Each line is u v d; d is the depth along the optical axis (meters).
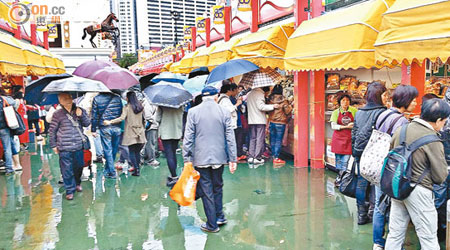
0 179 7.46
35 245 4.39
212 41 13.51
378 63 4.72
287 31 7.65
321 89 7.42
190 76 10.28
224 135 4.53
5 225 5.01
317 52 5.88
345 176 4.77
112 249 4.25
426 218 3.08
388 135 3.40
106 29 19.00
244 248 4.18
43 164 8.80
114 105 7.11
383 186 3.18
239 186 6.58
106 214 5.39
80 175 6.48
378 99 4.06
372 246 4.12
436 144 3.02
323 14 7.05
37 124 12.45
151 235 4.62
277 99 8.05
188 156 4.48
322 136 7.55
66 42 20.28
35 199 6.14
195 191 4.59
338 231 4.55
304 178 6.95
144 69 34.41
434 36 3.71
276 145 8.12
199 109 4.48
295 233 4.53
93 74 7.18
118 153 10.61
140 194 6.32
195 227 4.85
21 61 8.70
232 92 7.59
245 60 7.12
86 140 6.29
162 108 6.46
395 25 4.22
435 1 3.76
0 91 7.91
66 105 6.02
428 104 3.09
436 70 5.88
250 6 9.27
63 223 5.06
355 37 5.15
